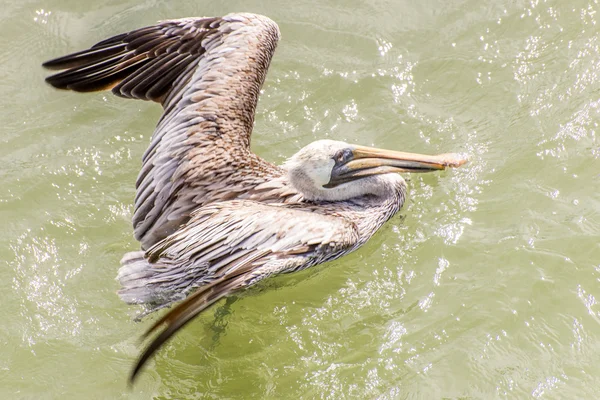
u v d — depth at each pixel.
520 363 10.58
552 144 13.23
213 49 11.95
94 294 11.88
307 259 10.22
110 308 11.70
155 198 11.18
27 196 13.09
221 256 10.05
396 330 11.23
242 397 10.74
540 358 10.60
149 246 11.34
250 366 11.12
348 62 15.11
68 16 15.88
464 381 10.46
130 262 10.62
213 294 8.77
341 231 10.73
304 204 11.80
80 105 14.55
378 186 12.37
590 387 10.19
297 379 10.88
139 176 11.42
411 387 10.49
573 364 10.48
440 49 15.13
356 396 10.53
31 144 13.88
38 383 10.79
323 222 10.64
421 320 11.29
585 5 15.30
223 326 11.56
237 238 10.11
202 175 11.20
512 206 12.49
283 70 15.05
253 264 9.60
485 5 15.71
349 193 12.25
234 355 11.27
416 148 13.64
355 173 12.12
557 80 14.23
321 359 11.09
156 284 10.37
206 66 11.78
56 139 13.98
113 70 11.80
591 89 13.94
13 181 13.26
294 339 11.40
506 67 14.66
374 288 11.89
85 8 15.98
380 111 14.33
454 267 11.88
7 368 10.95
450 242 12.17
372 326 11.38
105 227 12.77
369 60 15.11
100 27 15.63
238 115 11.62
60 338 11.31
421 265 12.05
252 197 11.47
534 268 11.60
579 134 13.28
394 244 12.42
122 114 14.43
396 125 14.04
